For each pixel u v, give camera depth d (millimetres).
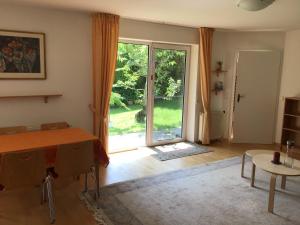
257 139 5445
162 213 2689
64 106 3908
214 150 4914
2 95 3457
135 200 2943
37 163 2379
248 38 5316
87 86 4047
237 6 3168
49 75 3736
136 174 3693
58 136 2939
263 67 5219
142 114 4910
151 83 4840
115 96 4523
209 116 5242
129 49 4531
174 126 5375
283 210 2795
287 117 4992
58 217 2596
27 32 3496
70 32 3801
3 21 3355
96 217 2586
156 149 4887
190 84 5324
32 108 3684
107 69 3982
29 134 3020
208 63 5055
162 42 4734
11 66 3459
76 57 3896
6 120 3535
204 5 3254
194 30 4965
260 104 5332
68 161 2559
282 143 5000
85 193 3074
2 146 2523
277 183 3463
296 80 5055
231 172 3812
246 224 2529
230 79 5465
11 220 2535
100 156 2973
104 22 3846
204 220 2578
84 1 3203
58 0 3172
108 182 3408
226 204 2893
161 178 3555
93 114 4121
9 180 2285
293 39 5039
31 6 3482
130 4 3309
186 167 3996
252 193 3160
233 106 5414
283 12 3537
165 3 3217
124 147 4770
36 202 2877
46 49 3670
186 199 2988
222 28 4941
